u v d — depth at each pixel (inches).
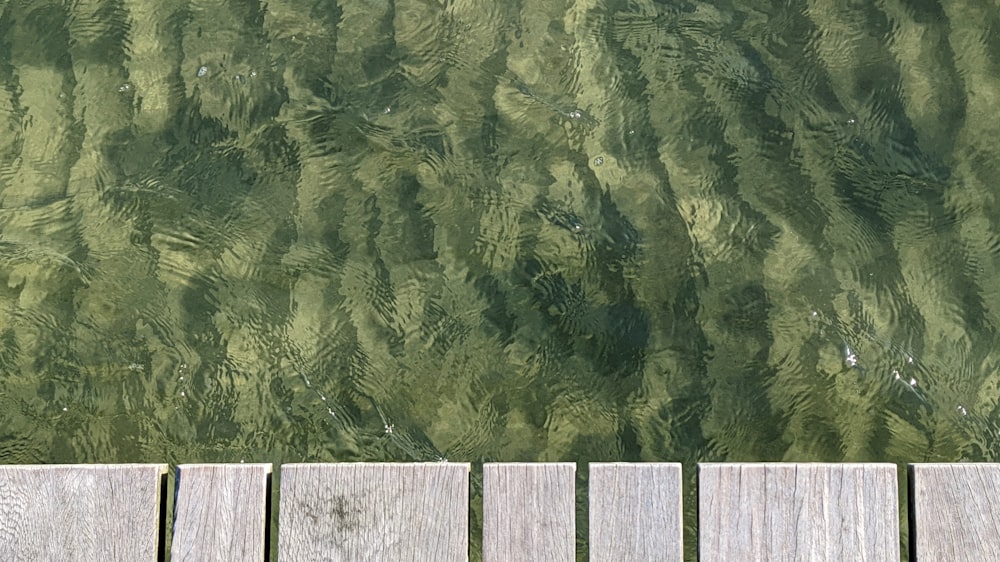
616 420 65.2
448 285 66.4
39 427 65.4
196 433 65.3
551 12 68.9
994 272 66.0
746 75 68.4
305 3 68.8
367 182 67.4
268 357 65.9
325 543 55.9
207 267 66.7
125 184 67.5
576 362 65.7
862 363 65.3
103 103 68.2
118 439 65.3
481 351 65.8
